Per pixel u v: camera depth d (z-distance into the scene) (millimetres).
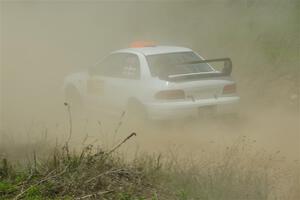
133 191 14766
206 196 14633
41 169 16047
